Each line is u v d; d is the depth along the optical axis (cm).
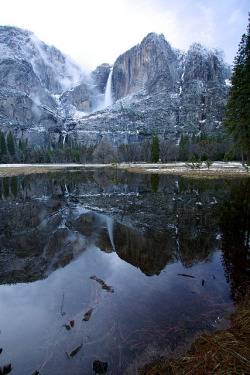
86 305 367
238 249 548
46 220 927
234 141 2389
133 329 308
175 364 244
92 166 6756
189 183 2009
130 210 1079
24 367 259
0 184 2317
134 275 459
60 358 270
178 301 363
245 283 397
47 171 4584
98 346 284
